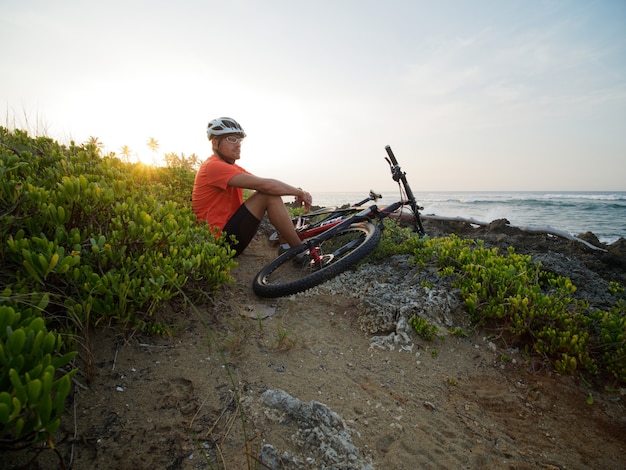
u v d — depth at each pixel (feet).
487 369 8.00
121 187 8.52
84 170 9.93
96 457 4.46
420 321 8.84
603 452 5.98
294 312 9.66
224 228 11.88
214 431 5.14
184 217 10.01
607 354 7.78
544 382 7.60
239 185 11.30
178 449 4.78
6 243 6.00
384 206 15.10
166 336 7.18
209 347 7.06
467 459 5.56
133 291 6.48
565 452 5.93
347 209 14.75
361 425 5.87
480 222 25.11
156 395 5.66
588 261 16.46
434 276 11.18
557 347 8.05
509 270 9.70
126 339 6.64
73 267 6.31
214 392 5.95
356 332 9.05
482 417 6.58
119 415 5.14
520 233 22.35
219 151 12.23
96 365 5.97
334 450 5.07
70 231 6.97
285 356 7.44
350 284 11.59
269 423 5.40
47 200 7.04
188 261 7.70
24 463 4.14
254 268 12.75
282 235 12.28
